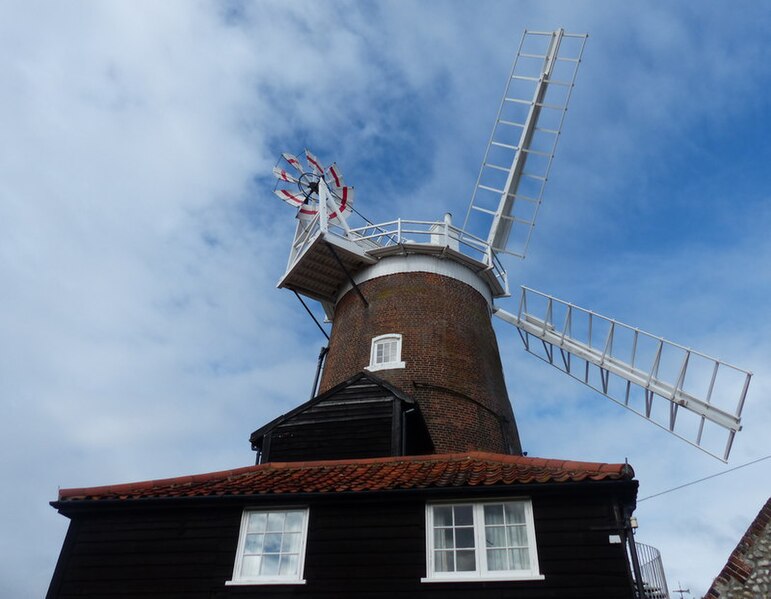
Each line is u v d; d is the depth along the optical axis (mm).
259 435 15695
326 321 25656
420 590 9992
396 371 19406
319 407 15578
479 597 9734
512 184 27250
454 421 18516
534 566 9789
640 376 20844
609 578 9469
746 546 11281
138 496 11805
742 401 17719
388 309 21172
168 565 11062
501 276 24609
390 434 14547
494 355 22062
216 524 11367
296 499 11133
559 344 23609
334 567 10484
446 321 20953
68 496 12070
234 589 10586
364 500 10930
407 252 22500
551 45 28672
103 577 11156
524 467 11359
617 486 10117
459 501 10703
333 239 21516
